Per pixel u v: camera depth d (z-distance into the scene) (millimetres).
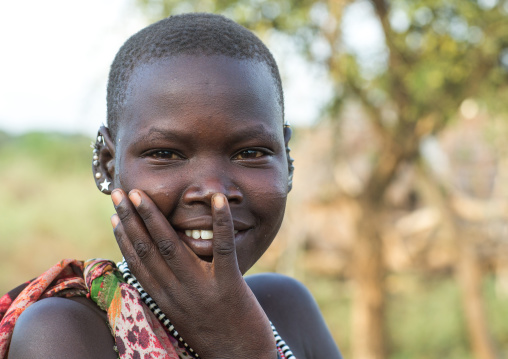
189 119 1434
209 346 1447
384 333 7855
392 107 6906
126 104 1511
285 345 1755
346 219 12539
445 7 6266
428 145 8141
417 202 13453
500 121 7438
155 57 1483
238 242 1510
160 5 5770
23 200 14969
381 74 6676
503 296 12016
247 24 5840
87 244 13547
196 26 1504
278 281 2062
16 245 13258
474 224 12031
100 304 1479
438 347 11070
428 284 12750
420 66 6438
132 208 1443
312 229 12836
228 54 1486
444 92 6734
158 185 1450
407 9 6281
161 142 1442
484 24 6348
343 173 8195
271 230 1562
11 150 18203
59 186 14898
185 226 1455
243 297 1437
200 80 1447
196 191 1442
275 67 1619
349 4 6398
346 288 12633
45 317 1395
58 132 18734
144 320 1444
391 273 12961
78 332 1404
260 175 1518
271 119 1522
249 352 1451
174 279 1440
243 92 1471
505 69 6828
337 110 6746
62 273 1593
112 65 1610
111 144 1607
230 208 1479
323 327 2059
